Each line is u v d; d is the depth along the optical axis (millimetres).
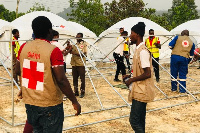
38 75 2768
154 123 5383
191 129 5086
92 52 15273
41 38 2848
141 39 3730
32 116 2875
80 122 5402
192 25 17766
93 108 6414
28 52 2822
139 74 3676
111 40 16156
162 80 10344
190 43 7934
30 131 3520
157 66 9852
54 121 2828
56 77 2721
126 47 9875
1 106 6473
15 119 5527
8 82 9688
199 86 9164
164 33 15617
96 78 10680
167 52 15641
